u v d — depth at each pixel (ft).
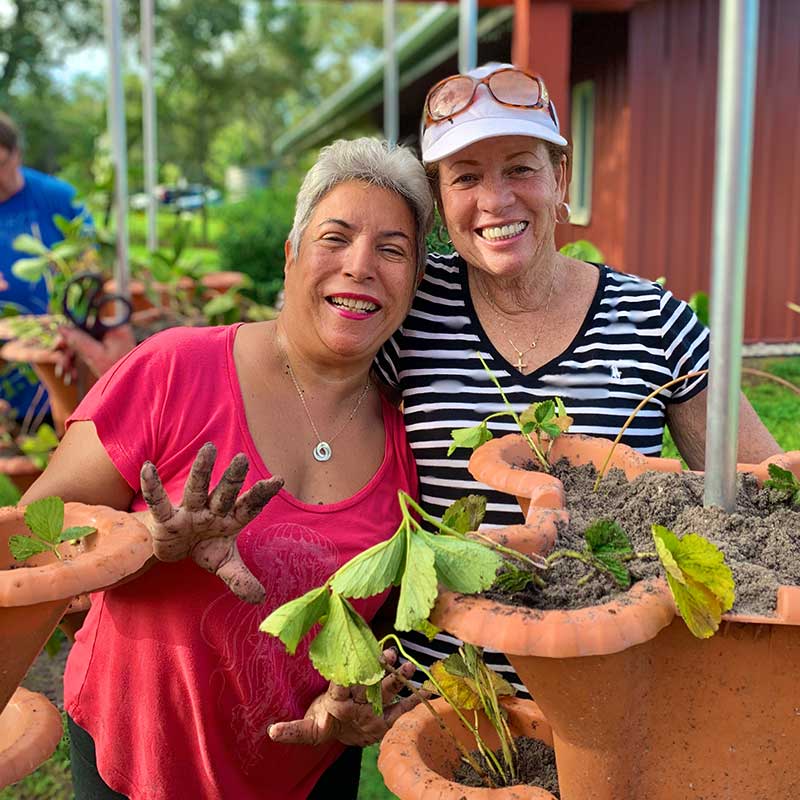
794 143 18.53
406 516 3.67
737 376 4.06
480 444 5.24
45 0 97.04
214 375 5.63
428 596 3.30
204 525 4.28
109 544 3.87
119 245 13.17
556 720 3.54
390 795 8.82
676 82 22.18
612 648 3.11
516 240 5.86
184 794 5.54
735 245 3.92
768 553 3.83
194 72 111.24
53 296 13.69
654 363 6.02
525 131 5.62
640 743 3.60
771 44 18.51
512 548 3.90
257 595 4.35
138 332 15.10
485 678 4.48
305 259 5.50
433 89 5.91
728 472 4.14
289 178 86.74
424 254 5.82
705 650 3.44
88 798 5.90
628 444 5.97
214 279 17.70
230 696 5.41
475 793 3.91
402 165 5.59
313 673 5.50
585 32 26.12
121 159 13.38
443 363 6.23
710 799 3.61
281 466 5.61
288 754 5.59
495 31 33.50
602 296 6.16
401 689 5.16
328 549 5.51
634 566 3.70
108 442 5.43
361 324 5.49
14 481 13.56
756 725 3.52
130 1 105.81
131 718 5.55
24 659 3.76
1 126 14.53
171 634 5.35
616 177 23.59
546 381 6.05
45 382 12.88
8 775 3.60
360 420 6.01
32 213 15.15
